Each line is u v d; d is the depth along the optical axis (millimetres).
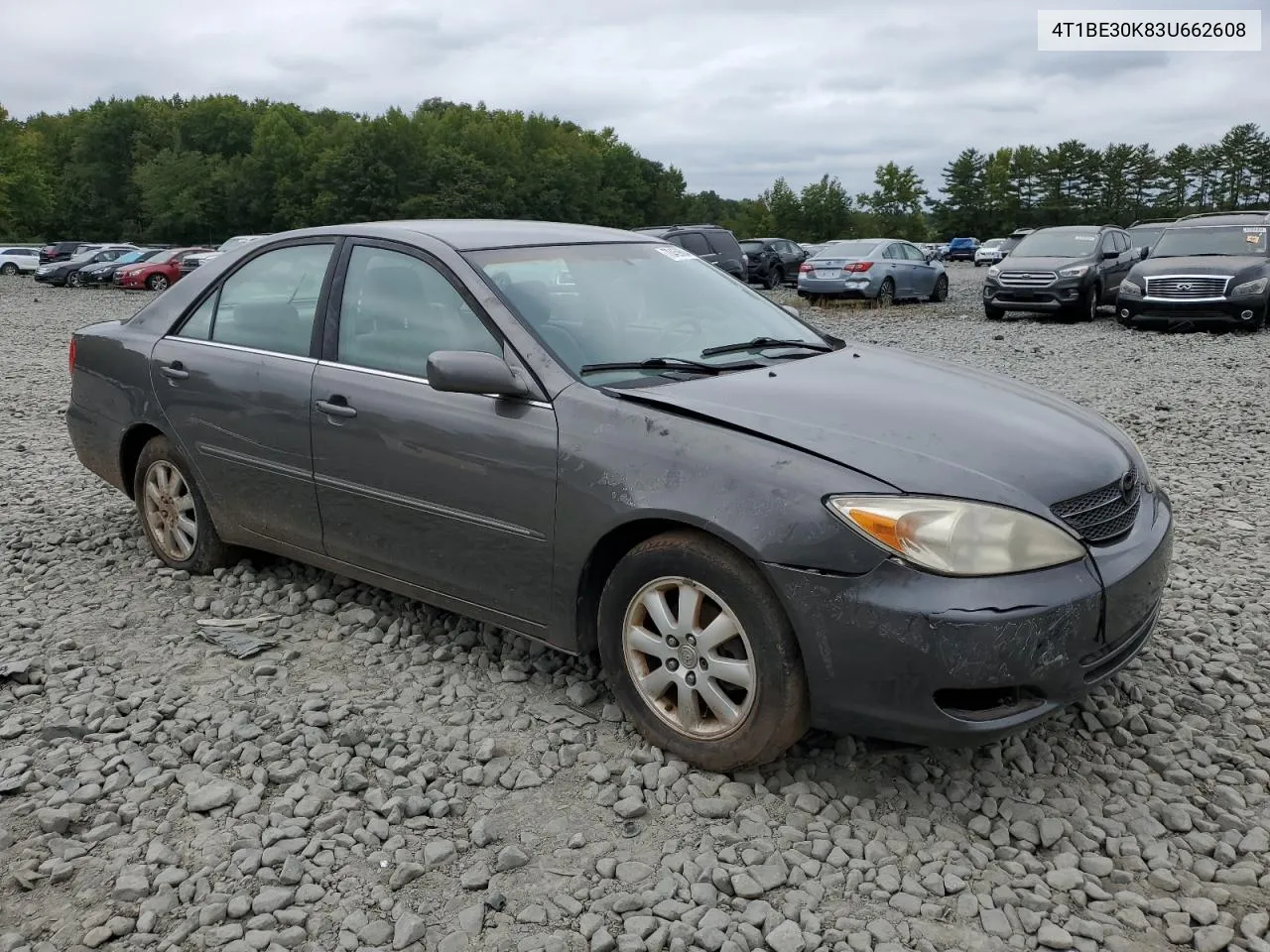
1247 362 12414
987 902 2637
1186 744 3389
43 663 4055
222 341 4555
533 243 4074
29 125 129875
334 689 3799
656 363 3596
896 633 2762
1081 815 3006
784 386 3449
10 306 27156
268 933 2551
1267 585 4738
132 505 6223
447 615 4422
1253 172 127875
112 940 2557
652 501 3088
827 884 2707
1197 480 6664
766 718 2980
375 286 4031
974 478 2920
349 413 3904
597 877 2754
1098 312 20203
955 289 31594
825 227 95562
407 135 95000
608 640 3342
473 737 3443
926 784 3156
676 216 123062
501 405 3494
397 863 2818
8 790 3156
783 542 2865
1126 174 123438
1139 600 3066
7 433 8766
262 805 3107
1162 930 2547
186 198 94875
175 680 3896
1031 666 2785
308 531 4227
